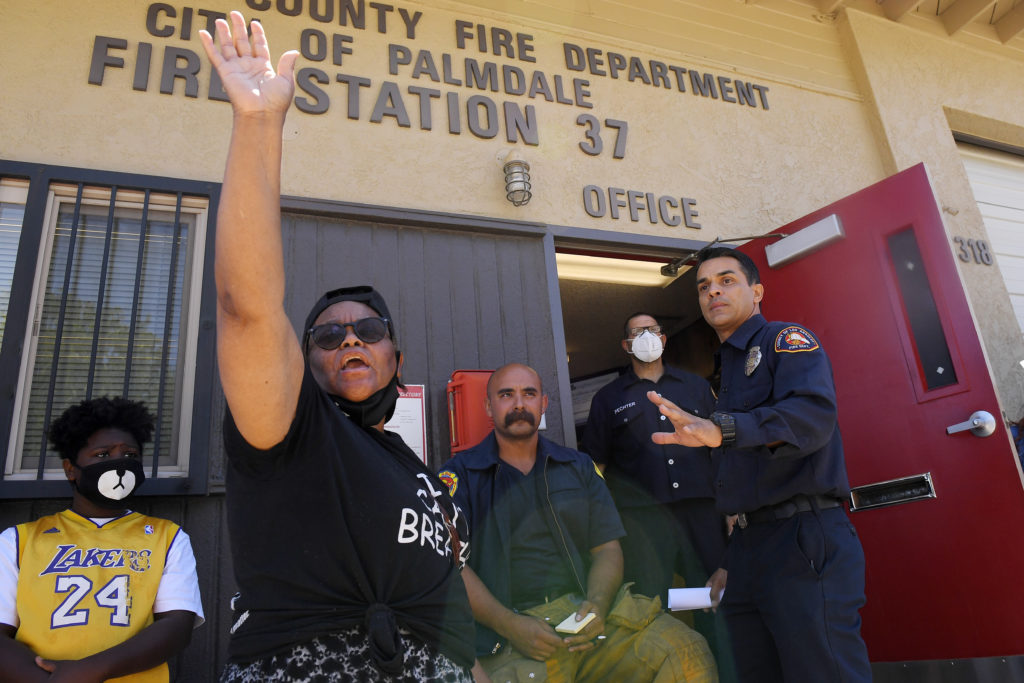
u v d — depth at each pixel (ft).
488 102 13.02
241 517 4.14
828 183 15.42
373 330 5.09
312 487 4.13
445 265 11.89
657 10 15.35
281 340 3.85
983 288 15.74
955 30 17.78
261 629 4.08
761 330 8.70
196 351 10.05
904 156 16.10
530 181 12.71
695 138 14.57
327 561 4.15
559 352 12.14
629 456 12.35
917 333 11.62
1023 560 9.87
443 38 13.15
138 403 8.27
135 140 10.69
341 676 4.00
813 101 16.10
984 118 17.58
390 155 12.05
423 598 4.42
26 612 6.82
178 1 11.57
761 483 8.06
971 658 10.09
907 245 12.09
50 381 9.29
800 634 7.50
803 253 13.20
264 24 12.00
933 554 10.75
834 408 7.67
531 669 7.97
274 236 3.88
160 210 10.67
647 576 11.73
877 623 11.16
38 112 10.37
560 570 9.04
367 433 5.10
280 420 3.90
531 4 14.16
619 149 13.76
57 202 10.23
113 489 7.63
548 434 11.66
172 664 8.66
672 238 13.61
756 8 16.43
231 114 11.28
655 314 21.54
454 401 10.87
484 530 9.16
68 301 9.93
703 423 6.99
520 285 12.28
